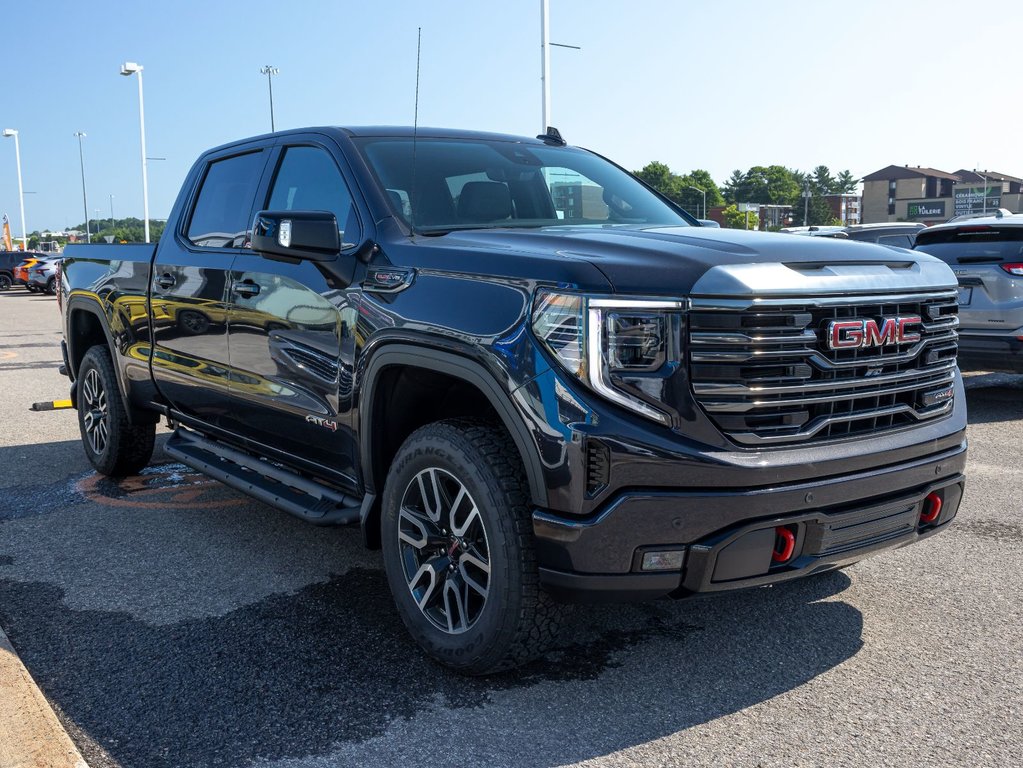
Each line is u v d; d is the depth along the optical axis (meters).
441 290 3.14
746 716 2.89
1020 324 7.88
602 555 2.74
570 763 2.64
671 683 3.11
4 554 4.45
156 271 4.99
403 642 3.44
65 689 3.07
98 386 5.84
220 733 2.79
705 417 2.74
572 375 2.74
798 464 2.81
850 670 3.21
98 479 5.89
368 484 3.52
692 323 2.73
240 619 3.65
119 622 3.62
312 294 3.71
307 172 4.13
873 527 3.05
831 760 2.64
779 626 3.58
